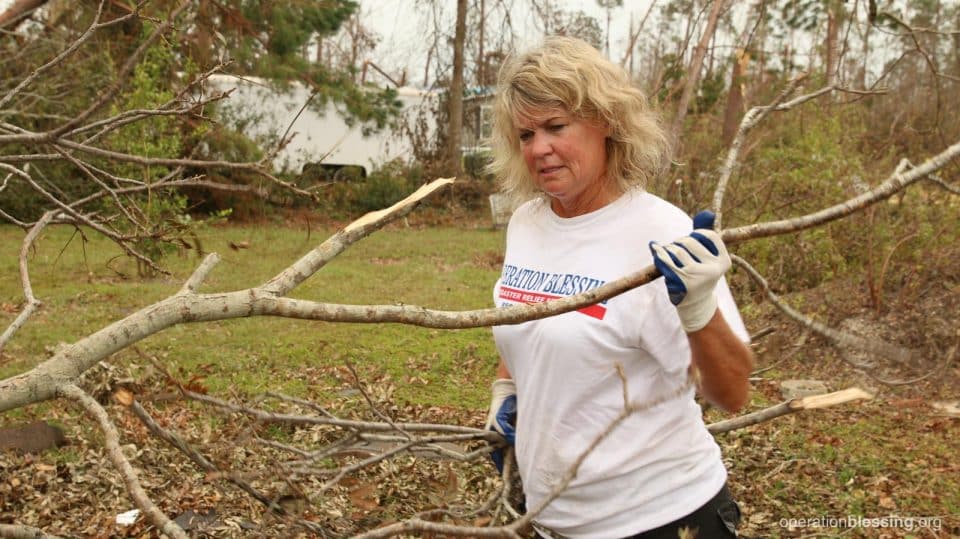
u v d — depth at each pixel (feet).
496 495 7.84
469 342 26.94
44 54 28.58
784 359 9.29
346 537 6.92
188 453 6.15
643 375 6.58
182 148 38.81
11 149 28.94
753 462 16.15
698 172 29.63
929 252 27.22
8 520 12.75
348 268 42.98
